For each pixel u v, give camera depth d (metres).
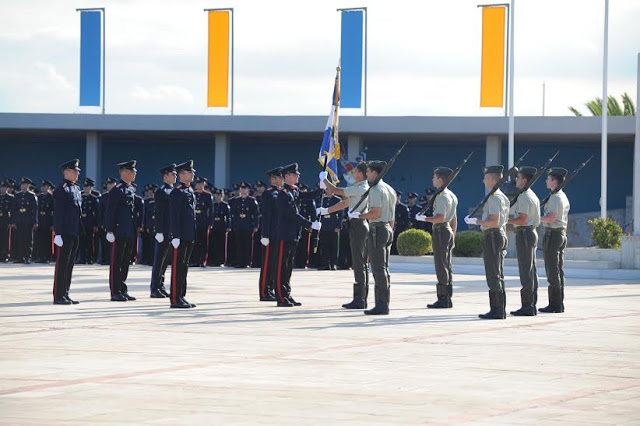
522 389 9.88
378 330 14.73
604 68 36.62
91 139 43.19
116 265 19.48
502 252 16.72
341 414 8.57
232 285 23.80
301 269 32.06
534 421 8.35
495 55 39.03
